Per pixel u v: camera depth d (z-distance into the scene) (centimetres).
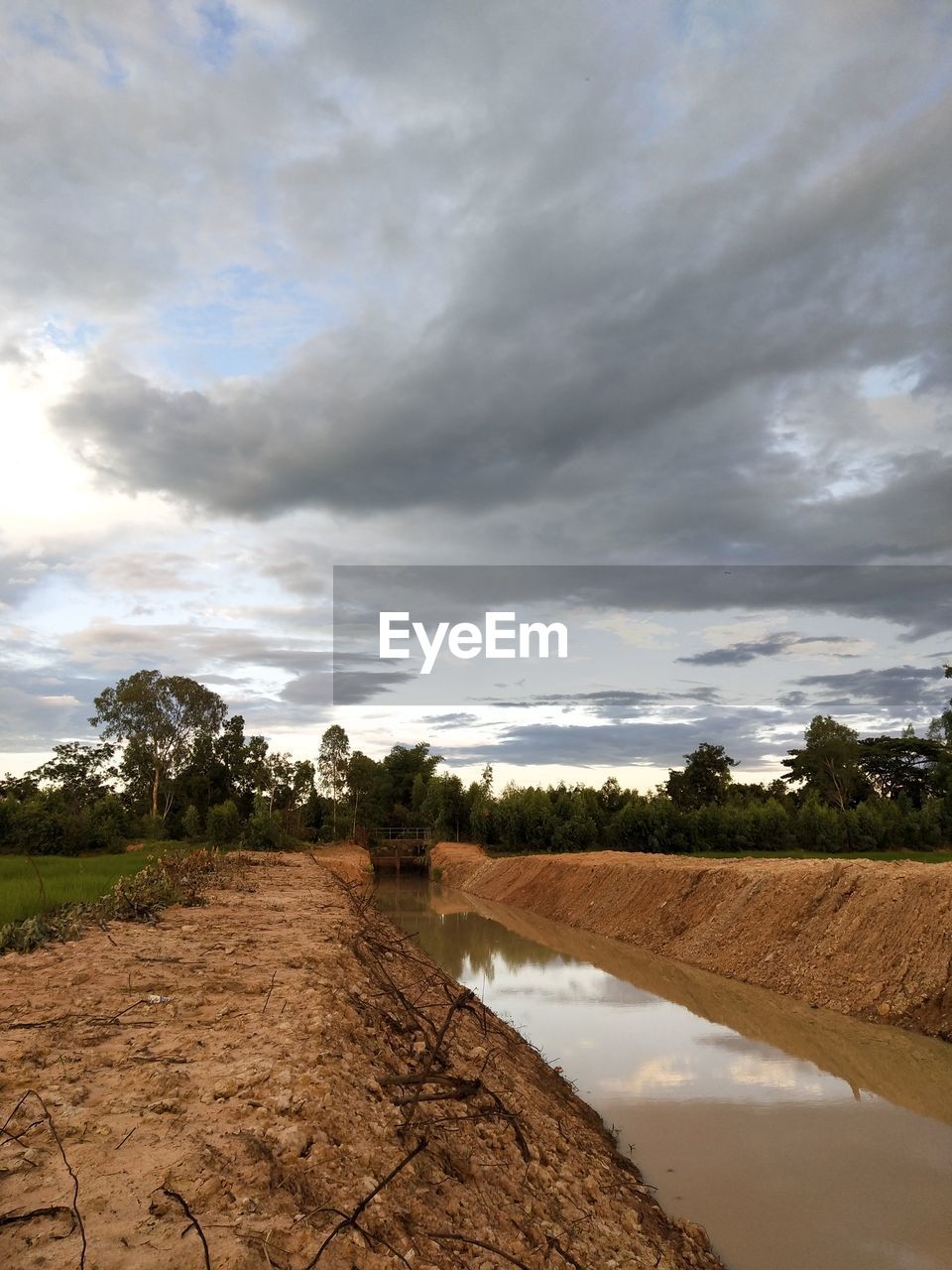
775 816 4769
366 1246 376
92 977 859
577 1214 570
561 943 2341
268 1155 432
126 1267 322
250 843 4819
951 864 1708
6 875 2214
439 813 6469
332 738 7838
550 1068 1060
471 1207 482
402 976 1154
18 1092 518
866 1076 1063
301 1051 605
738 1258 636
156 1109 489
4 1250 332
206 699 6681
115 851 4338
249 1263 332
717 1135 874
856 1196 738
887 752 7181
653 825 4697
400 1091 606
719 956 1831
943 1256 638
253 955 1005
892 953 1413
